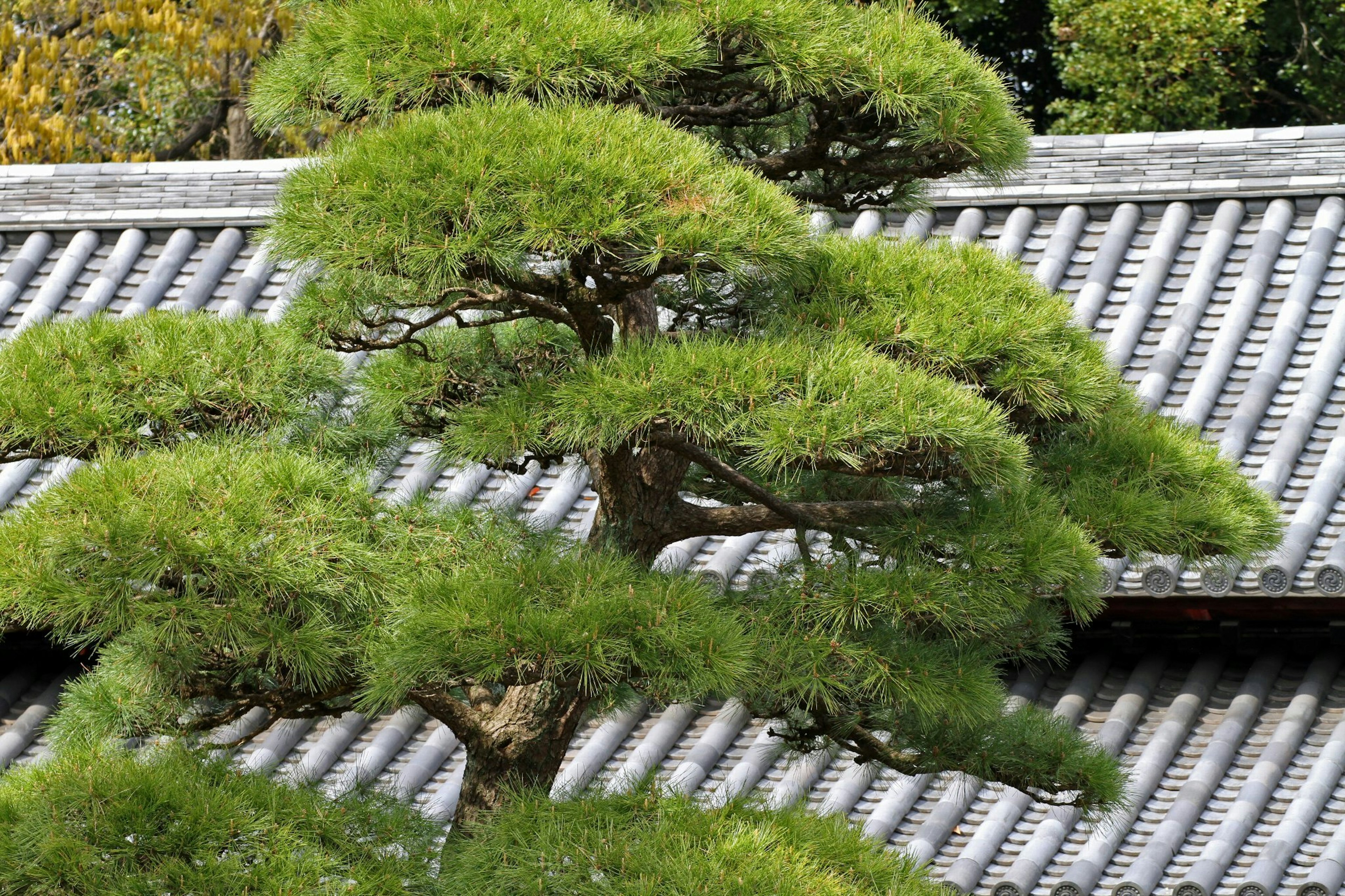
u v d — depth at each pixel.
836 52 9.29
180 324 9.74
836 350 8.50
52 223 19.84
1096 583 9.47
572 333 10.59
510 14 9.01
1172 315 16.98
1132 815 13.23
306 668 8.27
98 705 9.97
